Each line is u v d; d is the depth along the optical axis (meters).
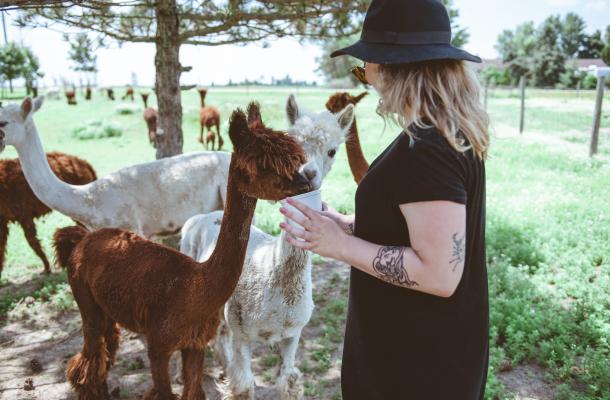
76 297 3.33
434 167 1.31
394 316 1.56
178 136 6.58
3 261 6.05
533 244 6.24
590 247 6.15
